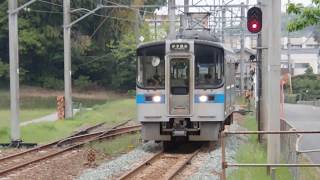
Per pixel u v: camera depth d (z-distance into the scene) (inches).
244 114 1973.4
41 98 3321.9
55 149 1023.6
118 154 962.1
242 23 2429.9
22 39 3508.9
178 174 748.6
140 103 992.2
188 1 1831.9
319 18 581.6
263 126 1015.0
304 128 1444.4
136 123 1642.5
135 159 892.6
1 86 3582.7
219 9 1998.0
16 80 1083.9
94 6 3538.4
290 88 3366.1
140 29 3683.6
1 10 3545.8
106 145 1036.5
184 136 1001.5
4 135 1224.8
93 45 3811.5
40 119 1756.9
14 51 1078.4
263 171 673.6
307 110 2324.1
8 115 1900.8
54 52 3703.3
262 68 1026.7
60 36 3678.6
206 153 960.9
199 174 737.0
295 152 576.4
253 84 2177.7
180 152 996.6
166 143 1045.8
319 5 580.7
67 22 1689.2
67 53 1699.1
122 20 3745.1
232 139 1141.7
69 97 1706.4
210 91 983.6
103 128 1501.0
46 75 3759.8
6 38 3607.3
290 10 594.2
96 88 3860.7
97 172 760.3
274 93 671.8
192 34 1096.2
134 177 718.5
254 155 826.2
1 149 1050.1
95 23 3740.2
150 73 992.9
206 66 987.9
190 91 978.1
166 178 682.8
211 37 1108.5
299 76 3759.8
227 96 1054.4
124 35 3759.8
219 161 853.2
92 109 2222.0
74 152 981.8
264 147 949.8
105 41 3843.5
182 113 983.0
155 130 999.6
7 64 3585.1
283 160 741.9
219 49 986.1
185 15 1649.9
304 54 5423.2
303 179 599.2
